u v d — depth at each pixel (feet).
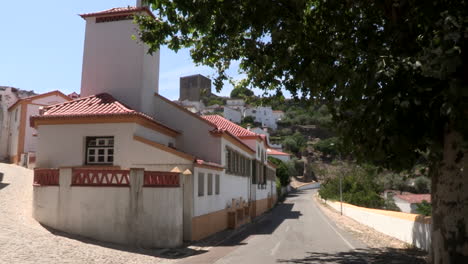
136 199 43.86
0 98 111.86
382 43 29.09
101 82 66.95
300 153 384.88
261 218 102.94
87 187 44.29
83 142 56.85
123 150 55.31
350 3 30.83
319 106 40.83
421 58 22.02
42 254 32.37
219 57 40.57
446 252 23.17
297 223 86.79
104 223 43.57
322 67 32.27
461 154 22.66
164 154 54.29
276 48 34.12
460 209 22.68
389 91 23.11
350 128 28.78
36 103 100.17
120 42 67.36
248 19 31.24
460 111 20.34
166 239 44.57
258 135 115.55
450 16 20.86
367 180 152.56
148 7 68.28
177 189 46.88
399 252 43.93
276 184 189.57
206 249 46.14
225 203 72.90
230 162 78.13
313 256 40.29
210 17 32.86
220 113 399.03
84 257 33.76
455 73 21.81
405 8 27.04
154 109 71.61
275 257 39.52
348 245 50.14
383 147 26.03
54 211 44.47
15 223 41.81
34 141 99.60
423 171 33.32
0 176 70.79
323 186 187.42
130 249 41.06
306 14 36.35
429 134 24.06
